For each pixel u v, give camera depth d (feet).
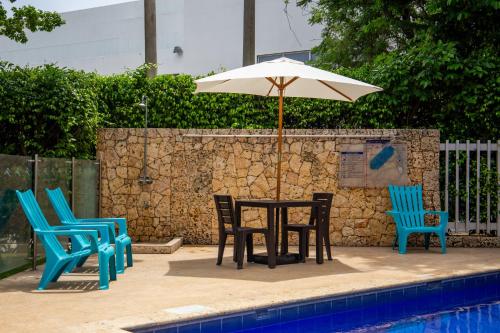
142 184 37.65
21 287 21.98
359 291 20.86
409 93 37.70
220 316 17.17
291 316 18.98
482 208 37.14
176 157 37.63
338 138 36.99
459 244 36.24
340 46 60.95
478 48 41.88
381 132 36.81
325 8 60.03
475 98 36.73
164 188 37.65
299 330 18.19
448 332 18.06
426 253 32.89
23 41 53.47
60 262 21.48
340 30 61.82
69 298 19.66
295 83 31.91
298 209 37.09
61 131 36.32
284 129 37.37
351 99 32.30
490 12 40.52
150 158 37.68
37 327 15.46
